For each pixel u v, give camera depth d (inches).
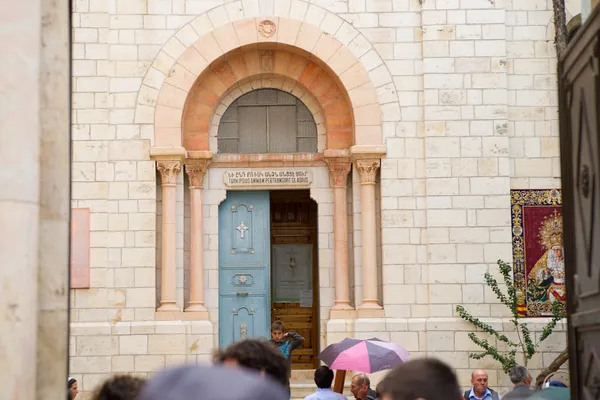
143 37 770.8
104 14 769.6
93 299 748.0
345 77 773.3
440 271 755.4
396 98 770.8
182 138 773.3
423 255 759.1
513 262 757.9
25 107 206.7
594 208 234.1
